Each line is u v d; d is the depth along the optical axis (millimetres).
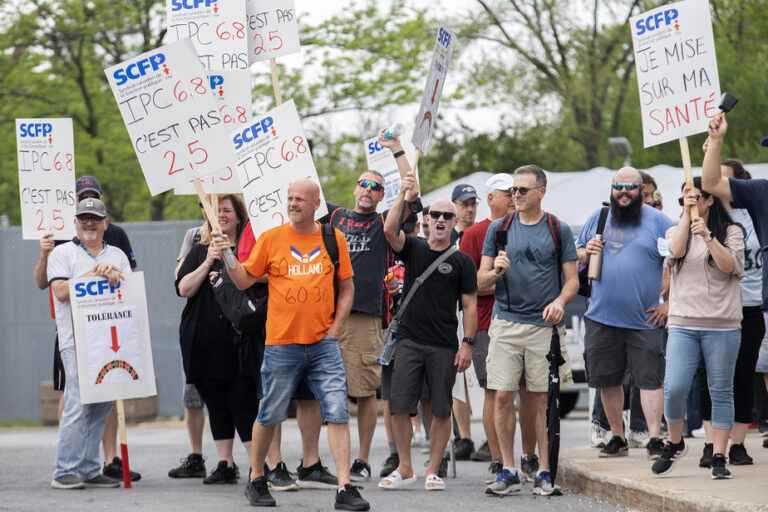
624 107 71250
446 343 18562
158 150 18375
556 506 16953
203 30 20969
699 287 17266
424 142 18859
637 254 19172
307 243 16578
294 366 16547
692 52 17859
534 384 18234
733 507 14422
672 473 17906
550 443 17938
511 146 78562
